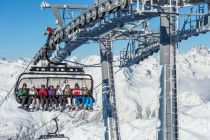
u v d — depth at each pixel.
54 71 25.86
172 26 26.16
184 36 32.06
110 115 40.09
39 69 25.61
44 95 25.55
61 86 25.92
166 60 26.14
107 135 40.12
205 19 29.14
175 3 25.28
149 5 24.50
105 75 40.22
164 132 25.95
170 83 26.03
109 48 39.62
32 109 25.59
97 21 30.53
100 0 33.88
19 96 25.34
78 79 26.03
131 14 26.36
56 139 22.39
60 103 25.80
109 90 40.25
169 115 25.92
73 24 33.06
